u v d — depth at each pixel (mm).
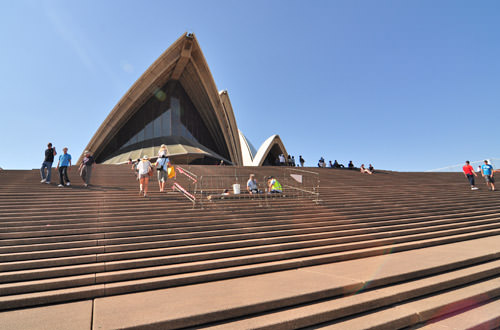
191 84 31438
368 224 7145
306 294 3387
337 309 3176
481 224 8266
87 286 3859
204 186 10914
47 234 5188
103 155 30750
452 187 13531
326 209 8047
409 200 9938
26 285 3664
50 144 9492
